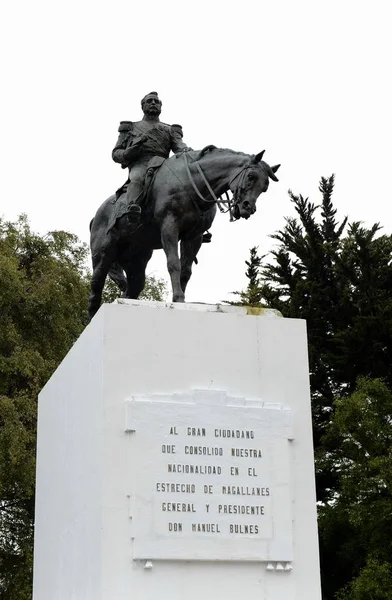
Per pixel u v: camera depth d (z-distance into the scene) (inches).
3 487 722.8
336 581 847.7
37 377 761.6
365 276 933.2
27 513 791.1
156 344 316.5
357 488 760.3
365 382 798.5
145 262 402.9
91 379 321.4
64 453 353.4
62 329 809.5
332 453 848.3
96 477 303.0
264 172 342.6
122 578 290.7
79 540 318.7
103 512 294.2
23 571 768.3
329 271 979.9
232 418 315.3
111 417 304.5
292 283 981.2
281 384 326.6
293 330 333.7
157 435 305.7
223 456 310.3
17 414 719.7
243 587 301.6
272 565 305.1
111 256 394.3
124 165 386.3
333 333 946.1
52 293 804.6
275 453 316.2
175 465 304.7
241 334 327.3
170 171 361.7
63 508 347.3
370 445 763.4
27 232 856.9
